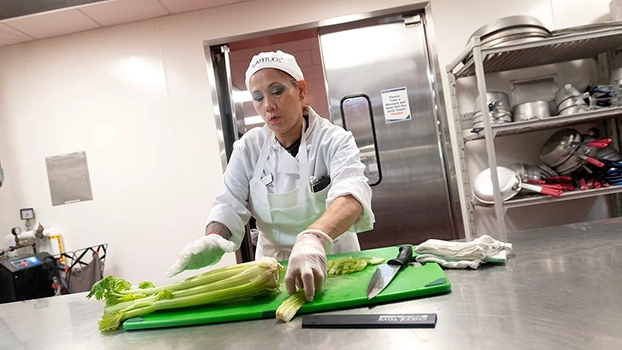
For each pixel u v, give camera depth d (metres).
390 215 2.50
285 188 1.38
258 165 1.41
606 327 0.54
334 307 0.77
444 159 2.46
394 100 2.48
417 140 2.48
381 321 0.66
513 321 0.60
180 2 2.30
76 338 0.86
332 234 1.01
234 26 2.42
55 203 2.52
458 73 2.26
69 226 2.52
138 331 0.82
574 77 2.33
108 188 2.50
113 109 2.49
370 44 2.48
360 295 0.79
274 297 0.88
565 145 2.08
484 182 2.20
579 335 0.53
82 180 2.51
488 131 1.94
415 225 2.49
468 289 0.78
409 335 0.61
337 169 1.22
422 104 2.47
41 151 2.53
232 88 2.56
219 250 1.04
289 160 1.37
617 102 1.98
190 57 2.45
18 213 2.53
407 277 0.86
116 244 2.49
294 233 1.42
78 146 2.51
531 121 1.93
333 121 2.49
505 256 0.93
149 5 2.28
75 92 2.51
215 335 0.73
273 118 1.24
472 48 1.95
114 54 2.48
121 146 2.49
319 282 0.82
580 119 2.03
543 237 1.14
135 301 0.88
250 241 2.56
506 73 2.36
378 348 0.58
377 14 2.39
